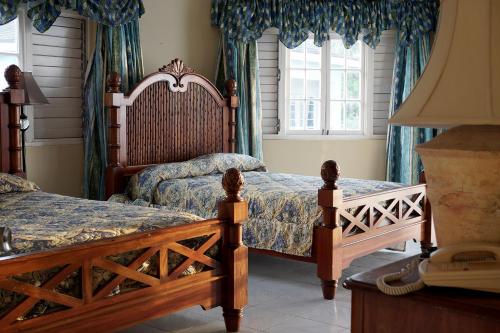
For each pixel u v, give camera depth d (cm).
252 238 423
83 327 254
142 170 492
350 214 396
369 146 665
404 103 141
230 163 532
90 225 291
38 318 237
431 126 147
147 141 515
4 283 222
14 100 431
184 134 546
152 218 312
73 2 473
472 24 133
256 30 608
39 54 483
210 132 571
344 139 658
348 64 661
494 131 136
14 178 405
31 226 287
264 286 414
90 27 512
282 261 486
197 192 458
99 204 358
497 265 133
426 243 486
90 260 253
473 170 133
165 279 288
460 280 133
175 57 579
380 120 667
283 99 646
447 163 137
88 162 505
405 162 649
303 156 654
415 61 642
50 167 493
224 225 319
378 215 434
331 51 657
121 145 493
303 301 380
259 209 423
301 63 652
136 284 279
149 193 473
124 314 271
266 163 648
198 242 313
